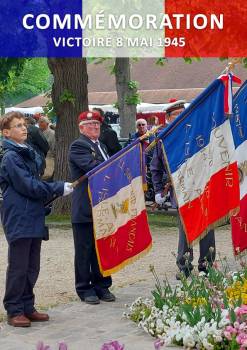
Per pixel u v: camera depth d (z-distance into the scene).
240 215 8.02
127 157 8.07
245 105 8.02
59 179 16.44
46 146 15.27
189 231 7.66
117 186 8.03
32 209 7.18
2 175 7.18
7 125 7.18
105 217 8.00
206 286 7.23
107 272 7.97
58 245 12.64
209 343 6.10
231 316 6.19
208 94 7.68
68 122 16.39
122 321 7.41
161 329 6.73
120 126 25.64
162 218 16.02
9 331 7.12
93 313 7.80
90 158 8.14
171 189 9.15
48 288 9.20
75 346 6.59
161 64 18.98
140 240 8.12
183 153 7.70
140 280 9.52
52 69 16.33
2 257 11.46
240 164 7.98
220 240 12.91
